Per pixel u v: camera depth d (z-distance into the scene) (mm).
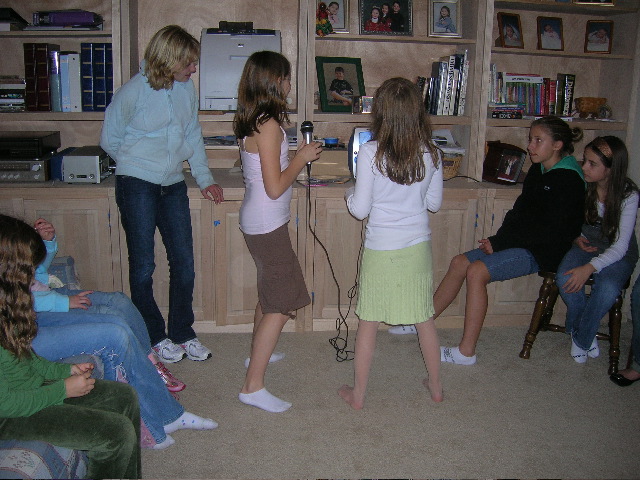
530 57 3541
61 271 2438
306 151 2234
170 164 2559
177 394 2508
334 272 3066
